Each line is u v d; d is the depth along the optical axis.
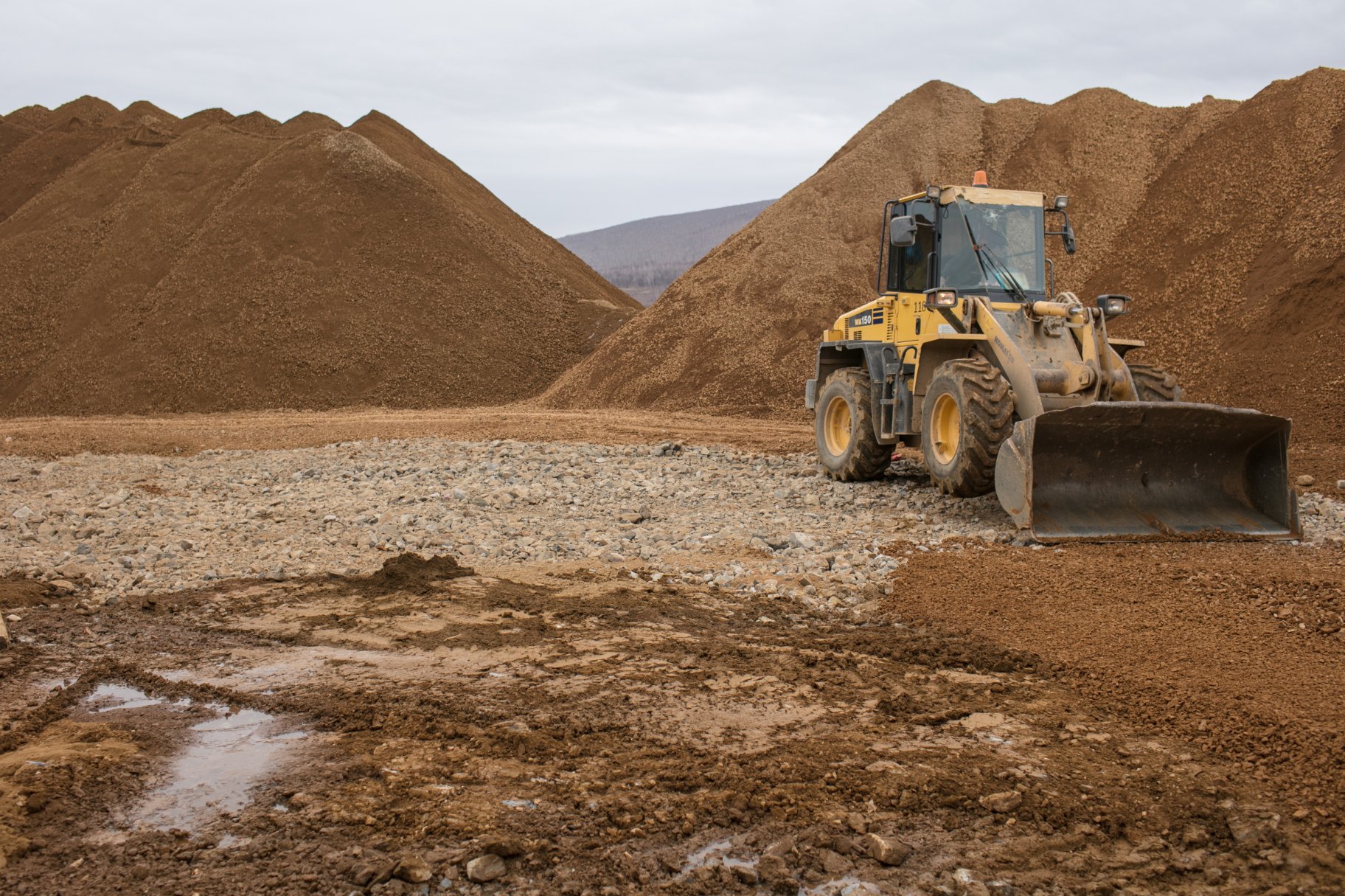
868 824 3.53
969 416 8.71
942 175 26.39
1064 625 5.80
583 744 4.23
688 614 6.33
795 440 15.58
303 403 31.11
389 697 4.87
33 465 13.80
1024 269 9.95
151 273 38.22
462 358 34.25
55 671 5.46
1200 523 8.14
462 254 39.69
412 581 7.11
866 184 26.92
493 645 5.71
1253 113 22.33
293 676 5.26
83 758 4.11
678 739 4.28
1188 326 18.45
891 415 10.57
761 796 3.71
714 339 24.69
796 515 9.38
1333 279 16.89
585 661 5.36
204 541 8.57
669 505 10.07
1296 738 4.08
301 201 40.03
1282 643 5.39
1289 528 8.06
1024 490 7.84
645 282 176.75
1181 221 21.08
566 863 3.28
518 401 31.91
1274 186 20.06
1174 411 7.89
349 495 10.77
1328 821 3.50
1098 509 8.14
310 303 35.03
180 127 52.25
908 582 6.86
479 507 10.04
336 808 3.65
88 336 35.19
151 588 7.18
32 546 8.52
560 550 8.12
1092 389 8.79
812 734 4.32
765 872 3.20
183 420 25.34
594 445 14.77
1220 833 3.46
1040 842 3.41
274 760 4.14
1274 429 8.19
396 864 3.21
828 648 5.61
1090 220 22.78
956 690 4.89
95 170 45.56
